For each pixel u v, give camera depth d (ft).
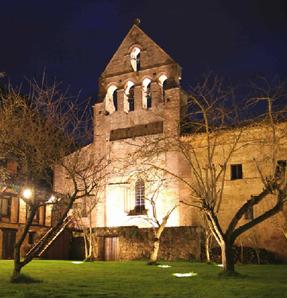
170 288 50.31
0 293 44.75
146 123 147.33
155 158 136.05
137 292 46.80
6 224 126.62
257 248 112.37
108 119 153.69
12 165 109.29
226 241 64.85
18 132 77.51
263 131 113.70
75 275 66.33
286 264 108.58
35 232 135.74
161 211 134.72
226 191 125.90
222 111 78.18
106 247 124.36
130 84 157.69
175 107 142.82
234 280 58.75
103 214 143.13
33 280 56.18
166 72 149.18
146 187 127.75
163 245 114.01
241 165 125.39
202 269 79.87
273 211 63.98
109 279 60.54
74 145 92.43
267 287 50.80
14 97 87.51
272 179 65.77
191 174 131.44
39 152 77.00
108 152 137.59
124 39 160.15
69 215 133.28
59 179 142.41
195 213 129.39
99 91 159.53
